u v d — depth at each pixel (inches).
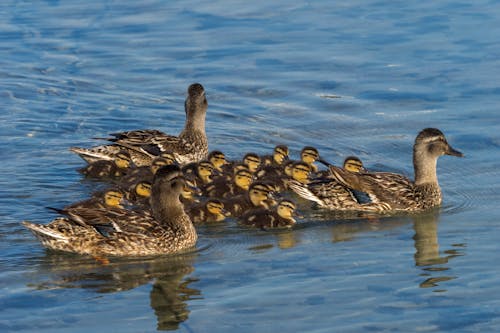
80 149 715.4
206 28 1027.9
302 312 477.1
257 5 1101.7
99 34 1016.9
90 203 623.8
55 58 952.3
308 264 544.7
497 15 1029.2
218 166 731.4
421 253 560.7
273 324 464.4
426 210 653.3
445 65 897.5
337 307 482.3
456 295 495.5
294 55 940.6
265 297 496.4
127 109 839.7
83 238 560.4
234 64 926.4
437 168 716.0
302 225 625.9
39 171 706.2
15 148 749.9
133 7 1106.7
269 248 576.1
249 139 782.5
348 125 792.3
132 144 740.0
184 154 756.6
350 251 567.2
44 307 488.4
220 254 568.1
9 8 1104.8
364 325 461.4
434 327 458.6
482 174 697.6
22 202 645.9
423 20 1026.1
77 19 1066.1
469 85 850.1
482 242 577.0
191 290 509.0
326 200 663.8
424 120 787.4
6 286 514.9
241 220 633.0
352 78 880.3
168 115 833.5
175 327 463.5
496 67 887.1
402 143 755.4
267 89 868.6
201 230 616.7
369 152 746.2
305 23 1031.6
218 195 688.4
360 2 1104.8
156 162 706.2
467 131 759.7
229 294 502.6
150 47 978.1
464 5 1074.1
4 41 996.6
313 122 803.4
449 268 534.0
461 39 961.5
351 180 664.4
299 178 711.7
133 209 597.3
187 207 643.5
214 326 463.8
